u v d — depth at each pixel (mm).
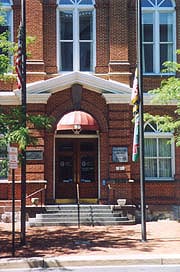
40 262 13836
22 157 16016
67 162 24031
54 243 16953
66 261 13914
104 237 18219
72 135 23891
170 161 24062
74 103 23312
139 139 18078
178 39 24234
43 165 22750
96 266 13805
